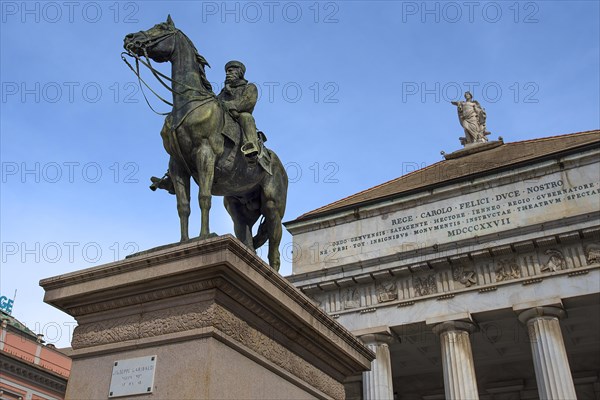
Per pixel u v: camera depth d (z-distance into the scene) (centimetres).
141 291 621
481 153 3800
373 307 2820
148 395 567
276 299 645
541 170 2891
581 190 2769
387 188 3797
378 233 3139
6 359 3584
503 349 3206
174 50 830
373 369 2695
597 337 3053
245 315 625
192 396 542
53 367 4016
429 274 2797
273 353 660
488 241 2680
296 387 696
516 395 3419
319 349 748
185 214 754
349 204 3388
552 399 2344
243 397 591
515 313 2584
